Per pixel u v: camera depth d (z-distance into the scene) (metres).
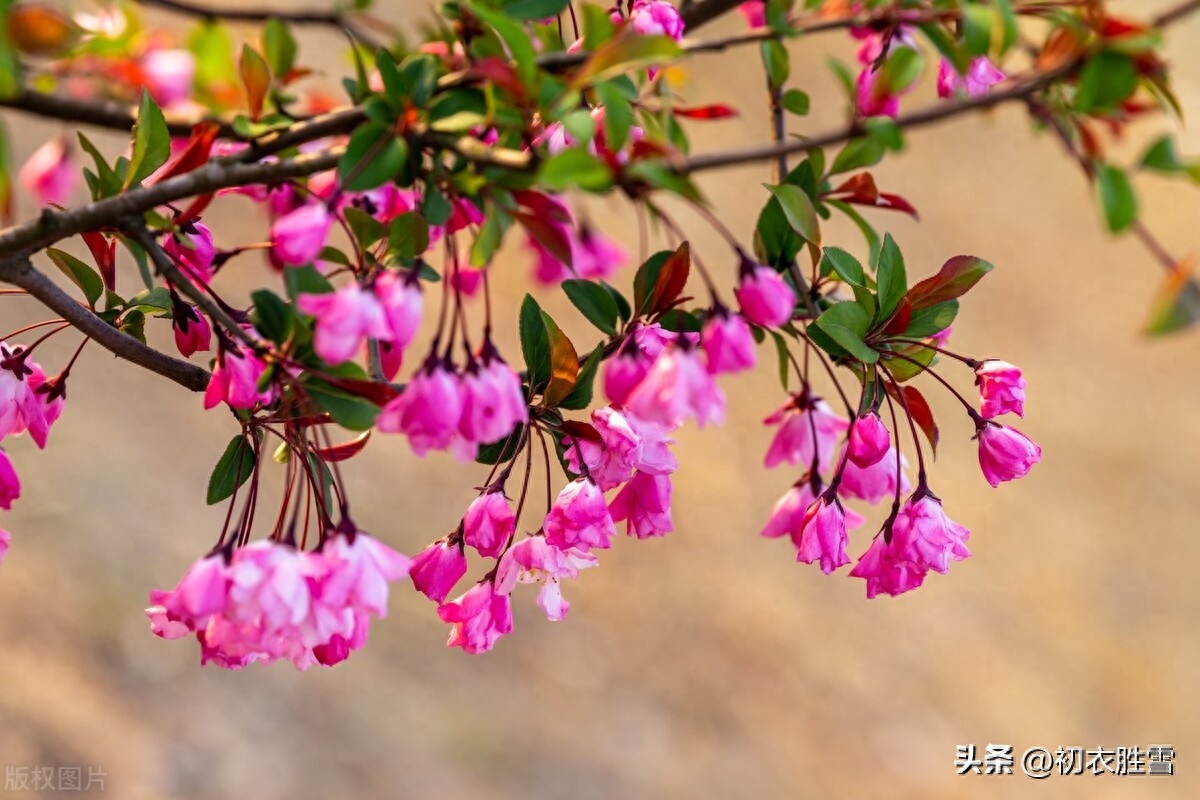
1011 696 7.17
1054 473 8.88
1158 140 1.38
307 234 1.40
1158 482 9.21
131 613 5.54
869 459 1.74
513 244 7.52
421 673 5.97
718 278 8.34
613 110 1.32
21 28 1.46
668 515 1.83
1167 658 7.89
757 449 7.81
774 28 1.76
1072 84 1.47
